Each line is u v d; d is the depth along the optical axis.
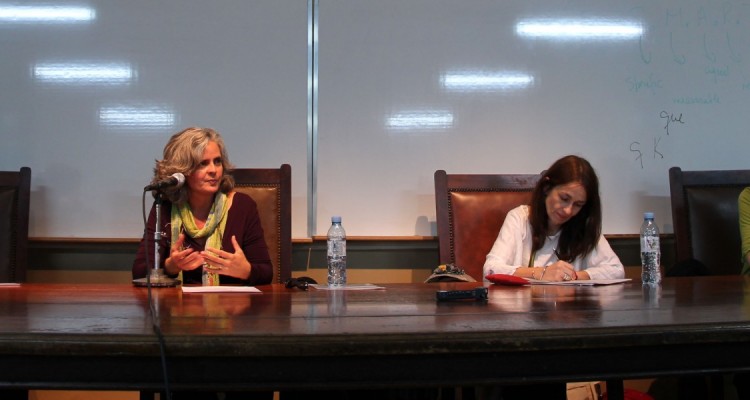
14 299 1.46
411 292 1.69
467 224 2.61
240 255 1.99
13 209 2.56
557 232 2.46
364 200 2.84
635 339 0.98
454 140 2.88
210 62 2.82
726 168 2.99
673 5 2.99
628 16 2.97
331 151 2.84
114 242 2.77
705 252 2.71
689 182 2.76
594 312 1.19
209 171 2.27
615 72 2.96
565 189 2.34
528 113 2.92
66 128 2.78
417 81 2.88
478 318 1.11
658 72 2.97
